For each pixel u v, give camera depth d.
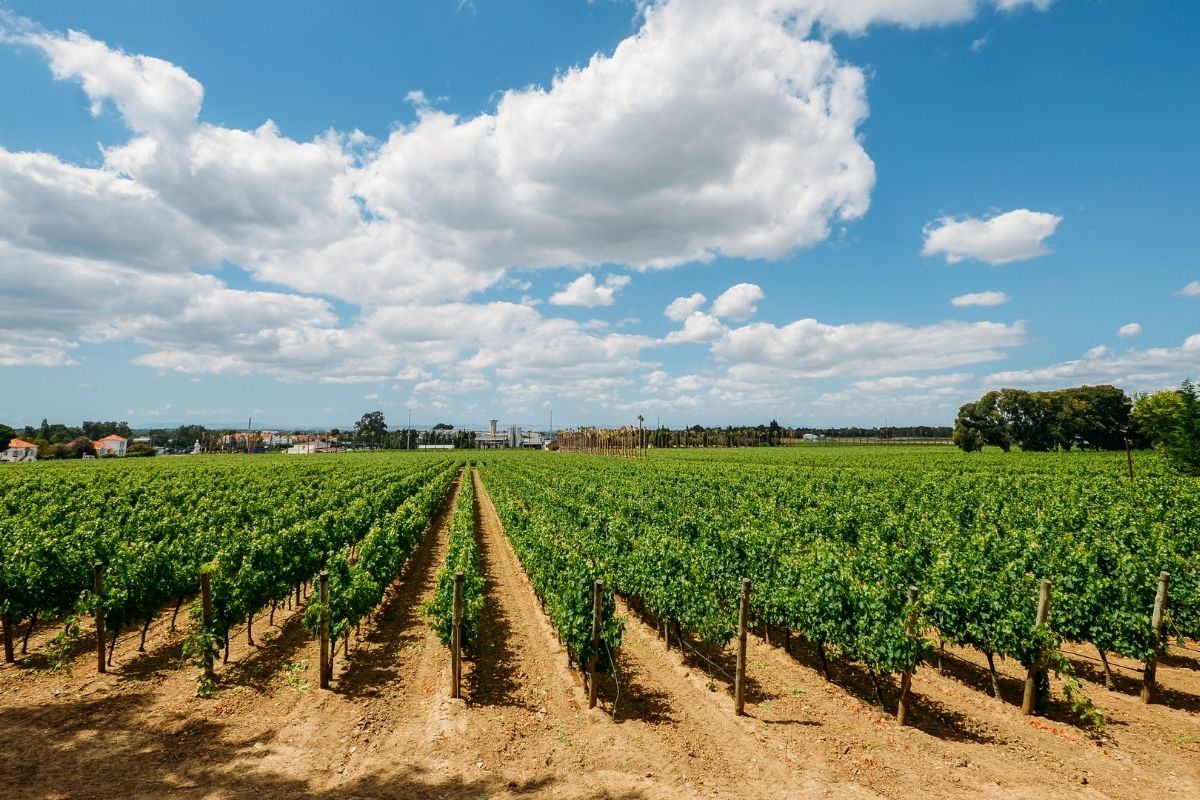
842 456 82.50
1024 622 9.41
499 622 14.37
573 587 11.04
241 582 12.02
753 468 53.62
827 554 12.36
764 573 14.02
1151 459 61.19
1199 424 36.44
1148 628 9.80
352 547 21.41
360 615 11.79
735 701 9.55
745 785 7.41
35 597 11.57
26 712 9.16
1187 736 8.71
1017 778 7.57
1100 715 8.61
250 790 7.13
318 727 8.85
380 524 20.22
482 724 9.05
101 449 148.75
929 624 10.28
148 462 79.62
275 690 10.21
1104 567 13.25
